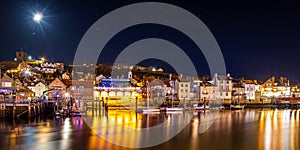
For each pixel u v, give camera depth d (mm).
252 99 131875
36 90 102938
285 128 50156
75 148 32156
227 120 63656
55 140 36156
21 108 59719
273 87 163875
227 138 39719
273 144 36094
